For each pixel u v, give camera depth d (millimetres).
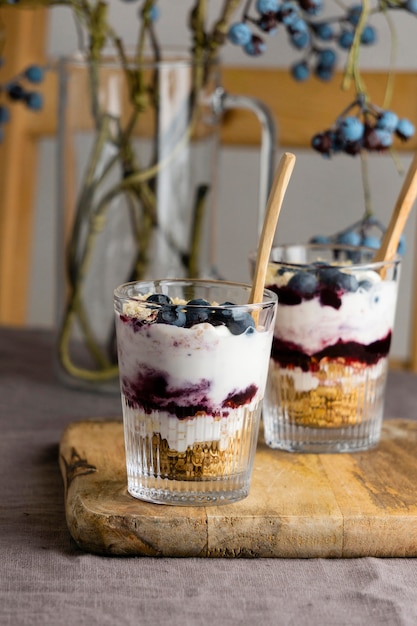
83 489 838
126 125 1065
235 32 1016
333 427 915
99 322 1093
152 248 1081
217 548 795
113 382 1096
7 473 908
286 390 915
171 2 1690
